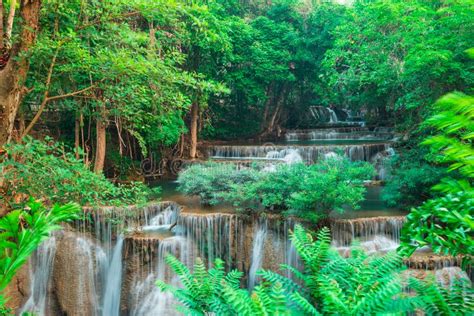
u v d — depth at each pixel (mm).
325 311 3555
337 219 10227
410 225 2932
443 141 2332
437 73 10609
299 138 23859
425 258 8688
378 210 11805
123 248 10328
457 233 2701
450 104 2098
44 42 6938
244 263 10398
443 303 3264
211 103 22234
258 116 25484
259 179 11555
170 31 15008
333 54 16078
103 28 8633
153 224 11609
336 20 22344
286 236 10062
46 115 14281
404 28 13016
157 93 8500
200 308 4246
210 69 19359
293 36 22422
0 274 2455
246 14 24484
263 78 21672
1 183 5809
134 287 10133
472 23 10469
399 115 23125
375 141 21219
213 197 12117
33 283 9852
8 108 5602
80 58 7602
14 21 6926
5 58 5629
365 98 20719
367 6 14898
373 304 3240
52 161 6270
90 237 10312
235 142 22828
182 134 18469
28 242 2543
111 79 7918
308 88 25766
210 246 10570
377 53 14383
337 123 27062
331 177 9852
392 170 14438
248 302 3277
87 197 6609
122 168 15930
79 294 10078
